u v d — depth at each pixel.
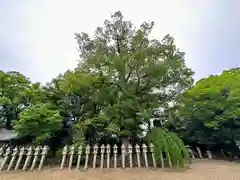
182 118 10.90
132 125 8.89
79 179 5.12
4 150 7.27
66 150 7.00
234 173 5.70
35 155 6.64
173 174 5.61
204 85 10.60
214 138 9.93
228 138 9.66
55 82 10.44
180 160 6.64
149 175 5.48
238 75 10.99
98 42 10.75
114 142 9.34
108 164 6.74
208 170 6.21
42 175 5.57
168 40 10.57
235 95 9.50
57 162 7.41
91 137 9.21
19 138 8.26
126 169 6.40
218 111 9.79
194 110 10.34
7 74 11.80
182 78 10.73
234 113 9.11
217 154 10.30
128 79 9.98
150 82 9.89
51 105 9.42
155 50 9.86
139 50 9.53
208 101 9.74
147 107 9.70
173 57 10.32
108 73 10.05
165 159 7.13
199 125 10.41
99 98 9.62
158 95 10.20
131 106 8.79
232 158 9.60
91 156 7.42
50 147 8.45
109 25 11.01
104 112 9.03
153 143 7.36
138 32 10.16
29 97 10.59
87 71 10.66
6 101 10.23
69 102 10.41
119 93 9.46
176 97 10.59
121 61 9.42
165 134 7.58
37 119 7.66
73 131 9.21
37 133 7.66
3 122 10.66
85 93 10.28
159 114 10.32
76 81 9.59
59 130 9.23
